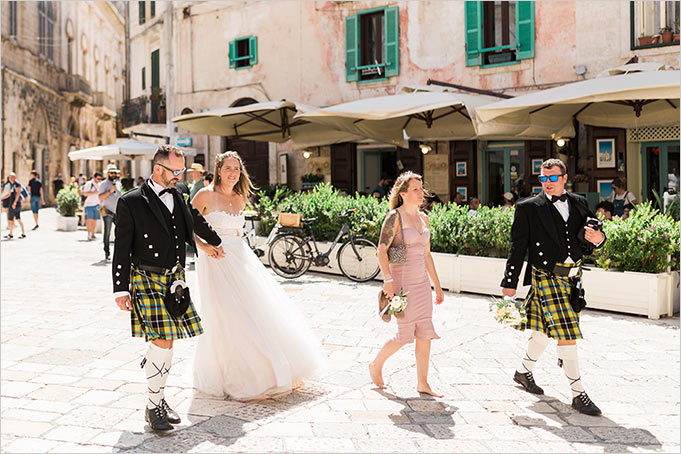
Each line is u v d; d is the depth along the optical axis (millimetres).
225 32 18891
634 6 12297
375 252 9422
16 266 11242
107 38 42844
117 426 3906
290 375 4438
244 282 4582
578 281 4176
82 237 16500
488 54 14320
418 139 12727
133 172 27922
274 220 11102
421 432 3744
